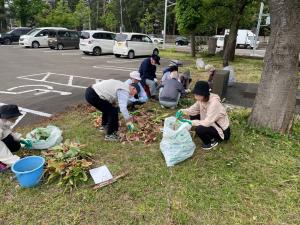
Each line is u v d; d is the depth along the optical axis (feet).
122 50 53.78
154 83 20.85
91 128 15.48
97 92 12.67
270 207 9.10
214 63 44.52
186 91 21.48
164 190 9.98
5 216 8.89
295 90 14.12
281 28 13.34
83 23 150.10
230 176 10.75
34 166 11.01
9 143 11.89
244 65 42.75
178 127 12.00
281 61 13.70
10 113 11.25
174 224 8.43
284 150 12.87
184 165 11.55
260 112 14.87
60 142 13.43
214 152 12.55
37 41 71.92
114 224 8.48
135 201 9.45
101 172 10.91
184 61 47.19
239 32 104.88
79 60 49.32
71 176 10.43
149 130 14.83
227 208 9.07
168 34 174.50
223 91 21.57
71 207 9.22
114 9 173.88
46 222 8.60
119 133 14.39
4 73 34.53
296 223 8.45
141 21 153.07
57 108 19.69
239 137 14.06
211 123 11.97
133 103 18.11
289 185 10.25
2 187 10.25
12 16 115.14
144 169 11.32
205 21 47.83
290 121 14.49
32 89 25.73
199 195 9.68
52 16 118.42
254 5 45.57
